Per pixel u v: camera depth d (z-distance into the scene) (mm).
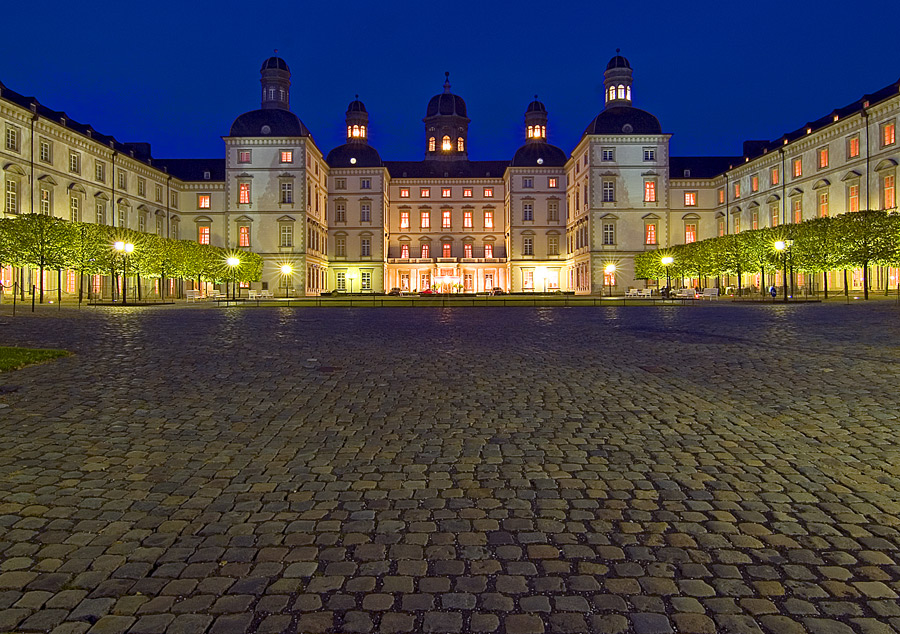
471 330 19312
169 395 8305
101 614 3059
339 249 85062
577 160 80125
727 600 3176
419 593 3242
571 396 8195
